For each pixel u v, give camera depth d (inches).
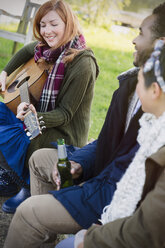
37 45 97.5
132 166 47.7
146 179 42.8
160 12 60.0
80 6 289.9
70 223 56.6
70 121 89.5
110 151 67.6
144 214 39.5
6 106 95.3
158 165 41.2
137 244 40.4
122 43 280.4
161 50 42.6
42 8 88.7
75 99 85.4
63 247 55.7
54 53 89.0
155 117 48.2
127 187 47.6
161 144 43.9
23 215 56.1
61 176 65.5
